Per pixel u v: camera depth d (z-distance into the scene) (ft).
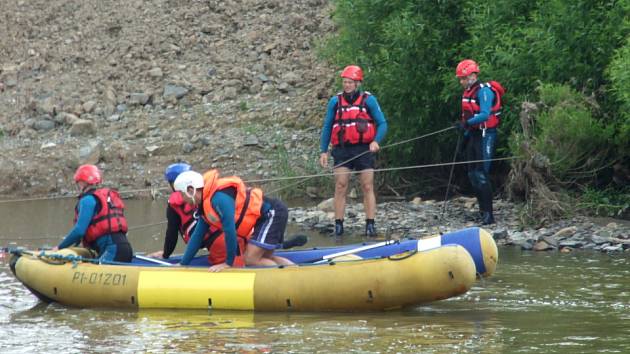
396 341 53.83
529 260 76.79
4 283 72.54
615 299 63.05
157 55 139.33
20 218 100.63
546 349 51.80
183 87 132.87
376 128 89.35
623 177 94.48
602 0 91.97
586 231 85.46
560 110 89.20
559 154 90.12
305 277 61.52
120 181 115.03
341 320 59.06
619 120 91.50
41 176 116.78
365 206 89.25
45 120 129.29
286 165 112.57
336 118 89.15
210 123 125.08
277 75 133.80
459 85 100.17
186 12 145.89
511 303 62.59
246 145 118.93
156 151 119.34
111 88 133.90
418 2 104.06
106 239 67.10
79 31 146.20
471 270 59.67
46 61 141.90
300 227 94.17
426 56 104.01
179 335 56.08
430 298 60.08
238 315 60.95
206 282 62.54
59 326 59.06
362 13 107.96
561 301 62.80
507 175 101.14
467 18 100.83
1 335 56.85
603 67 92.58
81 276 64.44
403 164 109.91
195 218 66.49
